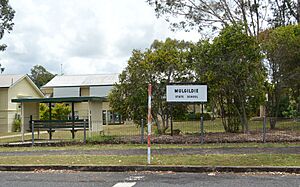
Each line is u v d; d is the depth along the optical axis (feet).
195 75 62.23
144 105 62.59
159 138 57.36
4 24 105.91
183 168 34.78
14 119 122.93
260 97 61.62
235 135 59.00
